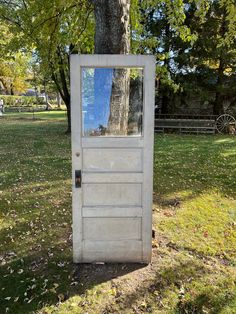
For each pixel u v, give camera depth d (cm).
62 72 1286
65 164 796
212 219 454
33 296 284
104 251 329
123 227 324
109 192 315
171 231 413
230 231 413
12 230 422
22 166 777
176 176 689
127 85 293
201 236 399
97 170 309
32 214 477
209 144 1141
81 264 333
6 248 375
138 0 621
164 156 900
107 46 351
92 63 285
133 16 575
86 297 283
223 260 344
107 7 344
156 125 1538
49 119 2273
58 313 263
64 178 669
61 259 346
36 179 661
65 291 291
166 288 294
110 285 299
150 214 321
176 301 277
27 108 3462
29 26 639
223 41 829
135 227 325
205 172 722
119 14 346
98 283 302
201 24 1421
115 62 285
